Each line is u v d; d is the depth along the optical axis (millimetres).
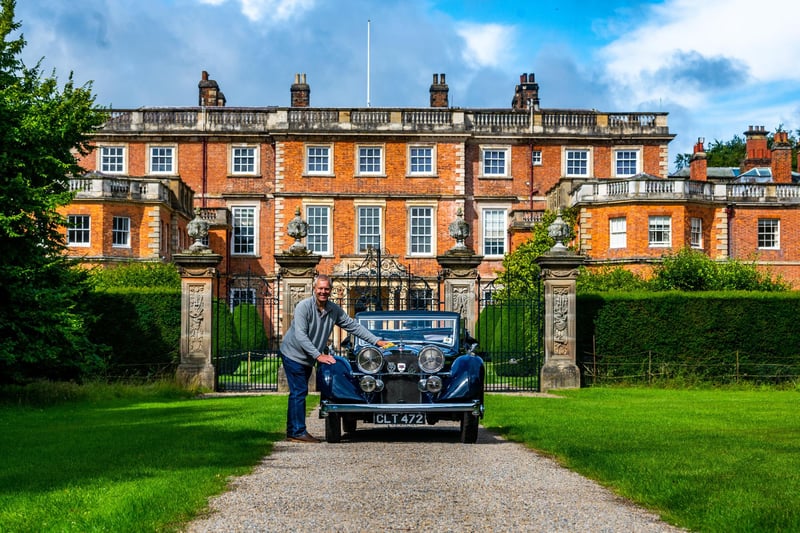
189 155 49344
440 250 48625
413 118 48688
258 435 11648
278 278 21766
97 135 48688
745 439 11062
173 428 12375
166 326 22656
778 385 22828
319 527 6344
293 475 8531
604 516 6758
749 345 23828
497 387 22500
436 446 11125
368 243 48375
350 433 12977
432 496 7488
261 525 6398
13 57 19641
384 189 48562
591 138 49844
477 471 8883
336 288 46000
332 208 48344
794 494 7316
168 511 6645
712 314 23781
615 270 34531
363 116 48594
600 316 23578
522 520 6605
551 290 21875
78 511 6664
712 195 42438
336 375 11500
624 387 22547
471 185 49562
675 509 6832
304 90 53312
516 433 12195
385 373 11648
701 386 22781
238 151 49469
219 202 49250
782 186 43875
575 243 42469
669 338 23656
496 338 31094
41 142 19641
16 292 18047
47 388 18516
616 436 11484
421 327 14188
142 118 49156
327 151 48562
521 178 49781
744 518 6430
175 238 45031
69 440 10992
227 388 22078
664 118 50125
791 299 23969
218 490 7660
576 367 21750
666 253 40531
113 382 21406
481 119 49906
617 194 41250
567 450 10016
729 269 35156
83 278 21500
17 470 8539
